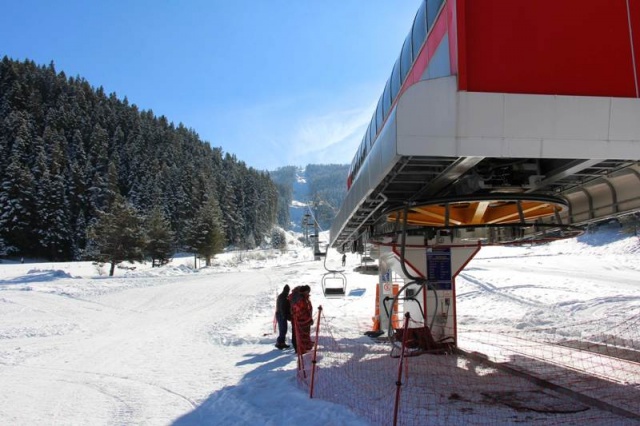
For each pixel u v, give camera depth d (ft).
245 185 428.97
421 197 25.35
